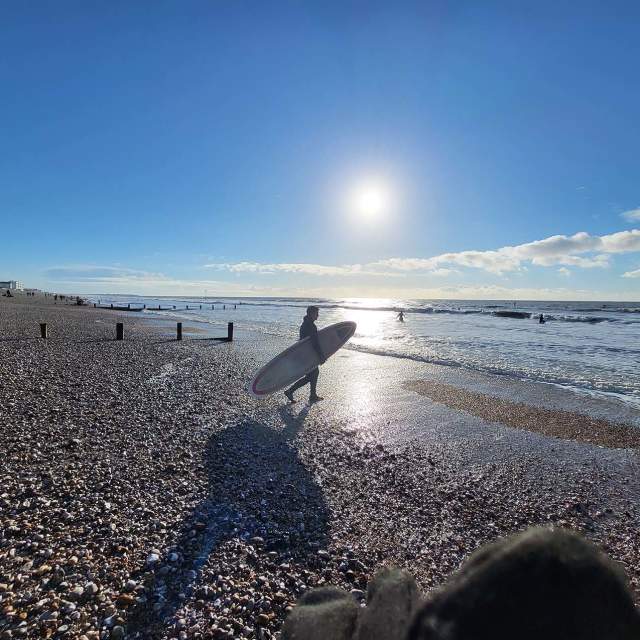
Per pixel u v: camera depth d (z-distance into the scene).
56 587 3.48
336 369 15.91
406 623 1.02
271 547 4.31
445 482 6.24
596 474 6.82
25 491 4.96
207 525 4.62
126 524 4.47
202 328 32.16
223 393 10.84
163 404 9.34
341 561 4.17
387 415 9.83
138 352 16.83
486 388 13.01
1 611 3.19
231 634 3.16
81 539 4.14
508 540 0.75
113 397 9.52
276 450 7.14
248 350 19.12
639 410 10.78
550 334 34.50
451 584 0.72
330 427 8.70
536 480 6.51
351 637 1.13
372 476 6.32
